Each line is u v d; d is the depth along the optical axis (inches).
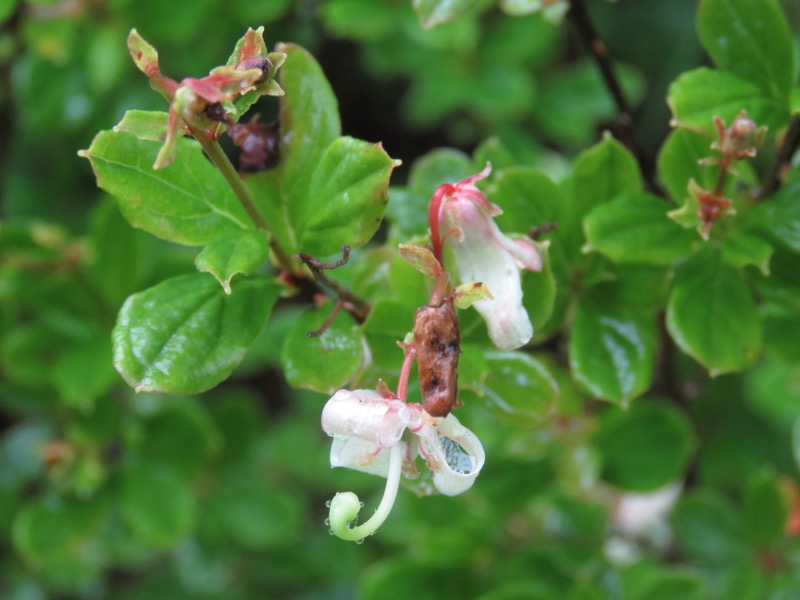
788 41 7.7
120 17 11.7
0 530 11.5
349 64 15.6
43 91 12.1
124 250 9.9
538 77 14.2
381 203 7.0
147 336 7.0
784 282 7.9
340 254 7.8
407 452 6.6
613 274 8.0
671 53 16.0
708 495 9.9
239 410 11.6
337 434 6.5
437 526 10.2
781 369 11.2
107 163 7.1
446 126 16.0
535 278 7.3
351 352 7.3
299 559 12.2
